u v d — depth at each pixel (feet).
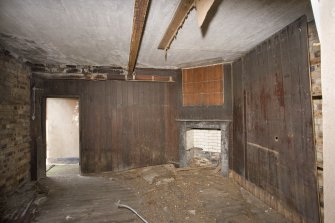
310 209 7.56
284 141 9.04
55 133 23.09
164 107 17.83
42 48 11.30
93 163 16.57
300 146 8.05
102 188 13.69
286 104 8.86
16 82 12.44
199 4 6.20
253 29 9.14
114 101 16.97
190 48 11.78
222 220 9.49
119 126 17.04
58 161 21.43
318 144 7.25
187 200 11.59
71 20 8.07
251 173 12.06
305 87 7.72
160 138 17.80
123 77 16.30
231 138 14.79
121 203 11.44
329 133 2.23
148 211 10.50
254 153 11.67
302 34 7.84
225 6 7.16
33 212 10.27
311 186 7.50
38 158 14.97
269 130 10.16
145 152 17.52
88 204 11.34
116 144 16.99
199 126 16.08
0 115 10.65
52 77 15.49
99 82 16.70
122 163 17.08
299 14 7.73
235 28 9.03
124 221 9.62
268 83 10.21
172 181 14.29
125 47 11.39
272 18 8.07
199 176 15.20
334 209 2.19
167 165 17.33
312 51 7.48
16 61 12.44
